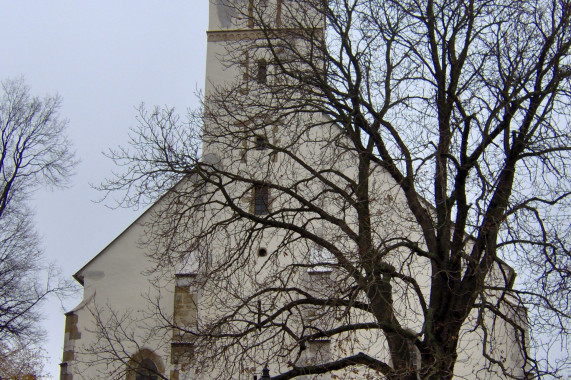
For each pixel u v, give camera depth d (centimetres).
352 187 2014
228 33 3250
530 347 1841
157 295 2984
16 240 3438
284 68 2114
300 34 2178
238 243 2053
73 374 2931
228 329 2041
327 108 2111
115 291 3017
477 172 1833
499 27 1955
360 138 2066
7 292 3334
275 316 1939
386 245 1853
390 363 2717
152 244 3031
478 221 1809
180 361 2719
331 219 1969
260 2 2547
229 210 2623
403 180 1925
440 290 1886
